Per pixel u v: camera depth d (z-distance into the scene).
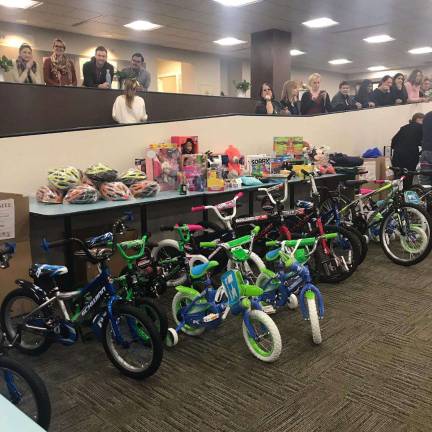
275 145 5.11
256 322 2.62
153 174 4.01
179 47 10.73
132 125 4.11
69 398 2.19
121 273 2.96
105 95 4.38
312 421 1.99
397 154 5.86
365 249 3.71
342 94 6.62
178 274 3.27
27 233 3.07
